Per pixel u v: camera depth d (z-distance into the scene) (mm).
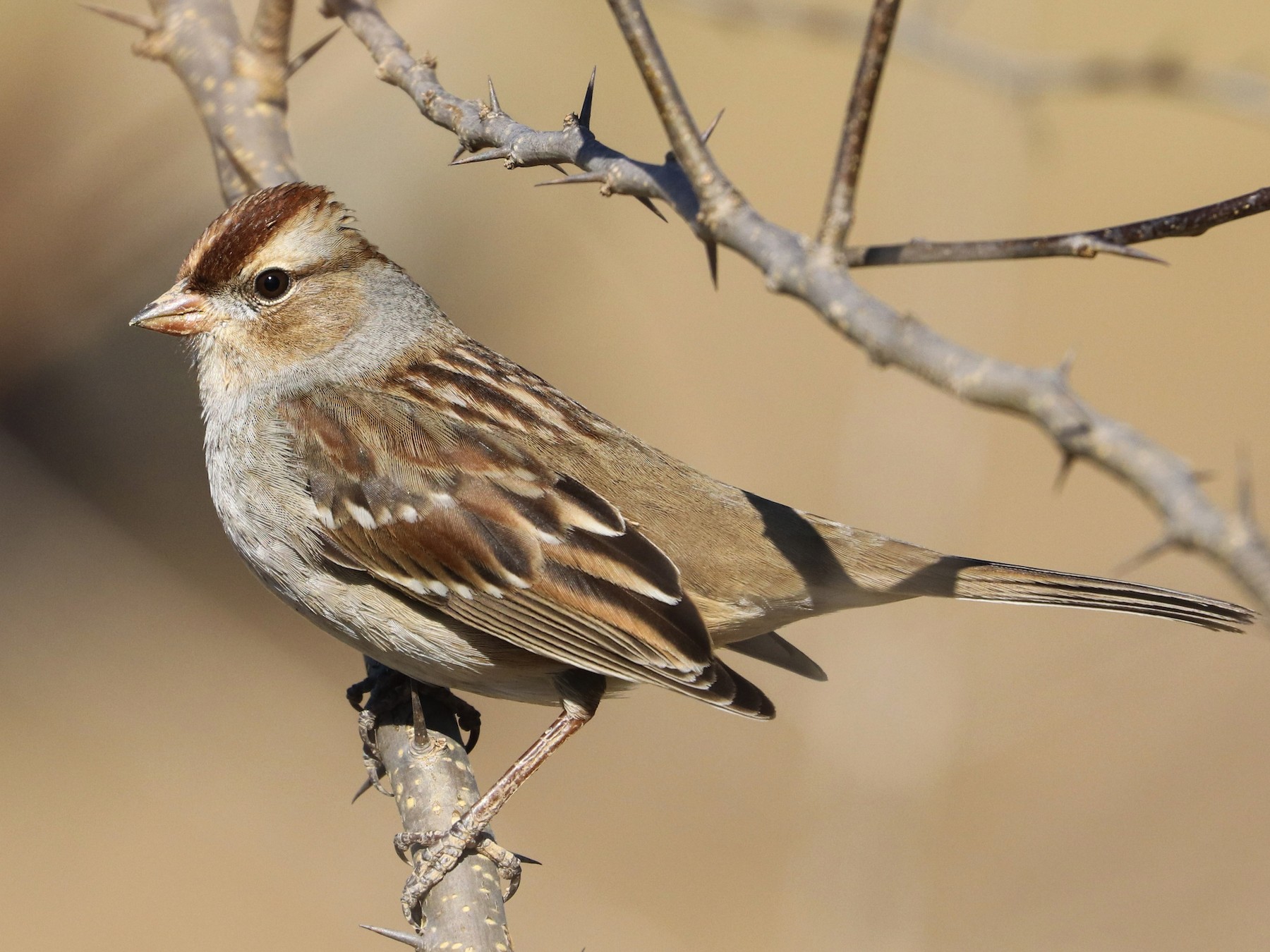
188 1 7547
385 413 6957
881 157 15594
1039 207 18109
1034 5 14086
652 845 12969
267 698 13430
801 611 7066
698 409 16703
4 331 12352
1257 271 18359
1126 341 17609
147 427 14203
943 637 9914
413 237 16484
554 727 6547
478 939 5680
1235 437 16328
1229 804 12148
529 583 6648
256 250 7027
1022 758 12875
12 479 13469
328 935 12445
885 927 9562
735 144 18578
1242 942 11383
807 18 9109
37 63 11383
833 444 16234
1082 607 6852
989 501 15820
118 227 11641
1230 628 6734
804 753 13609
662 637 6547
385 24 5969
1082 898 11734
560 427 7086
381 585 6816
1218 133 18734
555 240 17516
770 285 3557
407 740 6371
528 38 16000
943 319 10656
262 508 6922
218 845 13125
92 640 13422
